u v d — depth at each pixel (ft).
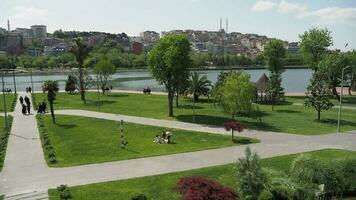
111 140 149.89
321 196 91.35
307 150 131.03
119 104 245.65
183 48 188.34
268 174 91.86
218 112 209.46
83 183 101.60
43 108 212.64
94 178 105.29
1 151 133.28
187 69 191.93
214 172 108.58
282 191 86.63
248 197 83.97
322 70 271.90
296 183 90.38
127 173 109.09
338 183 94.02
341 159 100.17
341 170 96.07
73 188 97.60
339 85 301.43
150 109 221.87
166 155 126.93
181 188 71.92
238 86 167.63
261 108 228.22
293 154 125.80
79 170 112.47
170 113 197.26
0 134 159.02
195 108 224.33
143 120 187.83
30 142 146.92
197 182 71.00
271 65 304.71
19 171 112.27
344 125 175.11
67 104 249.55
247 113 201.77
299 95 297.33
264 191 84.07
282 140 145.79
